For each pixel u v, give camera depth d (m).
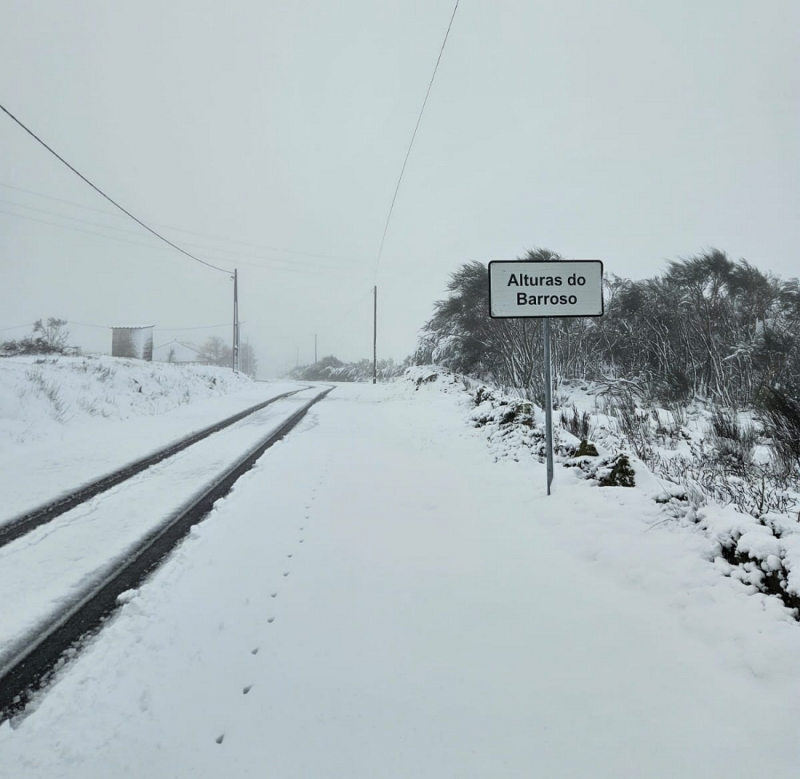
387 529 4.40
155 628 2.81
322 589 3.28
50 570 3.56
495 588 3.29
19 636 2.73
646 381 17.45
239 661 2.51
